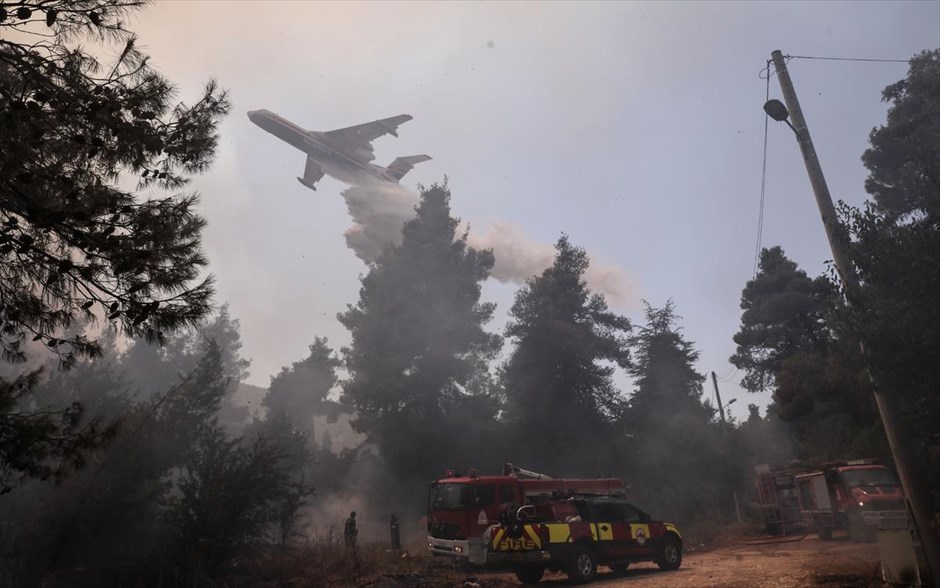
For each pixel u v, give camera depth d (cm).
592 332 4734
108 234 654
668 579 1375
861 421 3173
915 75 3572
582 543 1477
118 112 687
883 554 1003
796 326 4766
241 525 1670
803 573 1244
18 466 707
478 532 1773
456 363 4372
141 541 1656
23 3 616
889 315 952
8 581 1430
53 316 715
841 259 1076
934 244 965
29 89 659
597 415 4456
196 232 746
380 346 4366
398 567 1741
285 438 2689
